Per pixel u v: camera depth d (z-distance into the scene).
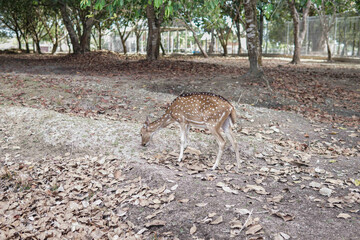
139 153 5.92
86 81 11.61
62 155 6.07
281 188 4.71
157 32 18.67
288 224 3.72
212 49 36.75
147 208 4.32
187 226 3.83
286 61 24.23
